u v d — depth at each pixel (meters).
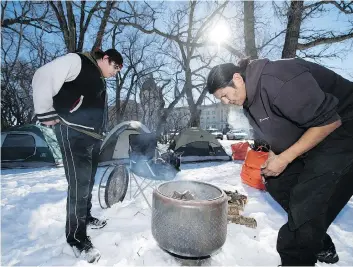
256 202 3.39
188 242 1.68
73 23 12.07
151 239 2.25
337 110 1.52
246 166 4.36
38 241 2.26
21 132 7.38
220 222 1.73
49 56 17.05
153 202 1.84
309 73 1.43
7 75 16.39
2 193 4.03
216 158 8.52
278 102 1.43
